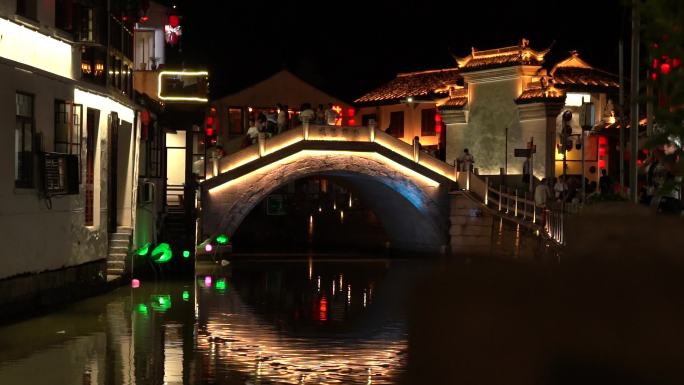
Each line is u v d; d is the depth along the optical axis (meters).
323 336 21.94
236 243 61.34
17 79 22.06
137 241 33.56
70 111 25.36
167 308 26.31
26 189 22.56
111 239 30.97
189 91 38.44
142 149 35.66
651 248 9.71
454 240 46.56
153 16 41.94
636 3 9.84
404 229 50.44
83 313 24.62
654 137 9.97
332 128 44.22
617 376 9.70
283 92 56.62
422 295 29.59
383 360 18.73
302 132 43.81
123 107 31.66
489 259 40.31
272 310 26.64
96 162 28.41
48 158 23.50
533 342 14.09
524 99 47.44
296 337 21.77
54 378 16.50
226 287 32.81
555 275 11.88
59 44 25.17
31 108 23.22
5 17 21.53
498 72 49.19
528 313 15.47
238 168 42.44
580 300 10.60
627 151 41.91
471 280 30.25
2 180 21.12
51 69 24.72
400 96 56.06
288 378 16.97
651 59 9.87
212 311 26.05
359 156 45.22
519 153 43.00
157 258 34.19
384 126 57.91
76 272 26.41
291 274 38.72
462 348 18.67
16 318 22.47
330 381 16.69
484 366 16.69
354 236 56.72
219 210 42.53
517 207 44.00
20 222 22.19
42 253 23.69
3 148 21.17
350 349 20.12
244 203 42.91
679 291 9.30
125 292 29.89
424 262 45.44
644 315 9.48
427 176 46.44
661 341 9.30
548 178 43.41
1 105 21.08
